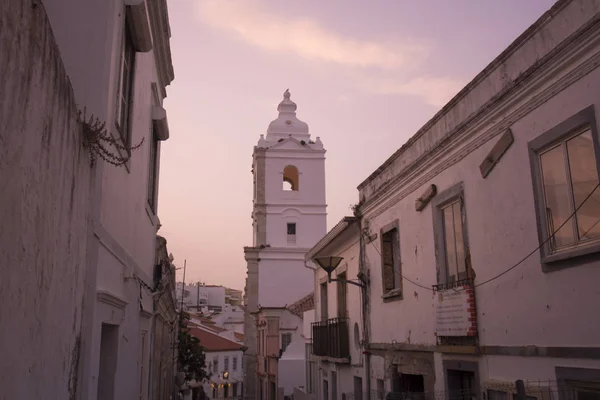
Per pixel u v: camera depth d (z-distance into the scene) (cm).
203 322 6694
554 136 652
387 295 1175
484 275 791
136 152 880
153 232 1213
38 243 395
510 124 741
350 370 1457
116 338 727
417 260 1037
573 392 607
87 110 610
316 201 3741
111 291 693
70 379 520
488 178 793
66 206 480
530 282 686
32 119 369
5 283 330
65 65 618
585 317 590
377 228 1266
